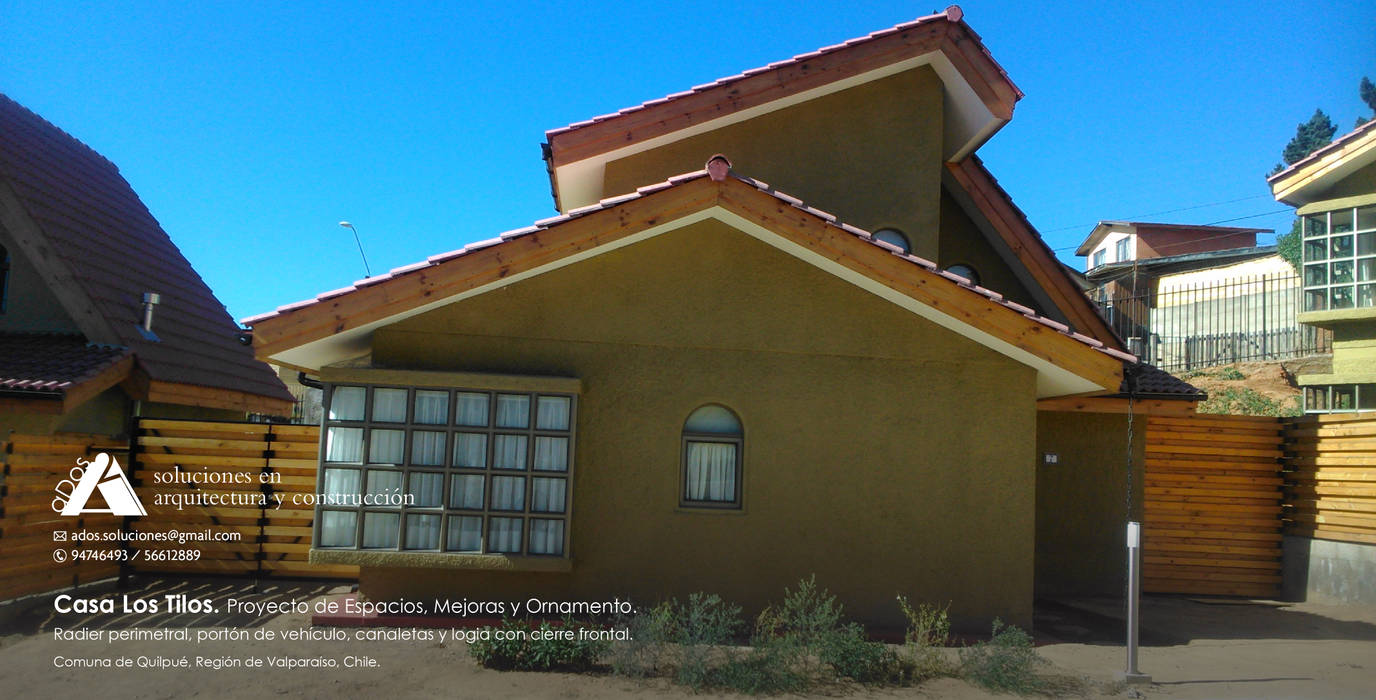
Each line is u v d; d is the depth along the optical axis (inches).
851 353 346.0
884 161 431.5
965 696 260.7
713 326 343.6
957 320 329.7
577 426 335.9
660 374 341.4
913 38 422.3
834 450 343.0
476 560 327.3
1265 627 382.0
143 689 254.7
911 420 345.7
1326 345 892.6
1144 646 338.0
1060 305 455.2
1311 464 459.5
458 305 339.6
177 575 413.1
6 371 416.5
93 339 471.5
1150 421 478.3
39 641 307.3
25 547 349.1
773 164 428.8
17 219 473.1
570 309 341.4
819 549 339.3
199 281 649.0
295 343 318.7
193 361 533.3
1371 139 531.8
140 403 486.9
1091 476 472.1
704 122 418.3
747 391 342.3
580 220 321.1
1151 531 473.7
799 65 420.2
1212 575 473.4
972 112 437.7
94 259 511.2
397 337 338.0
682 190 322.3
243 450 414.9
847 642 279.6
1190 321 1061.1
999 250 471.2
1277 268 1088.2
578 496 335.9
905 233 429.1
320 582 411.8
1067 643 341.4
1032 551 343.3
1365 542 425.4
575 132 410.3
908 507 343.0
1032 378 348.5
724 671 266.5
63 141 612.7
